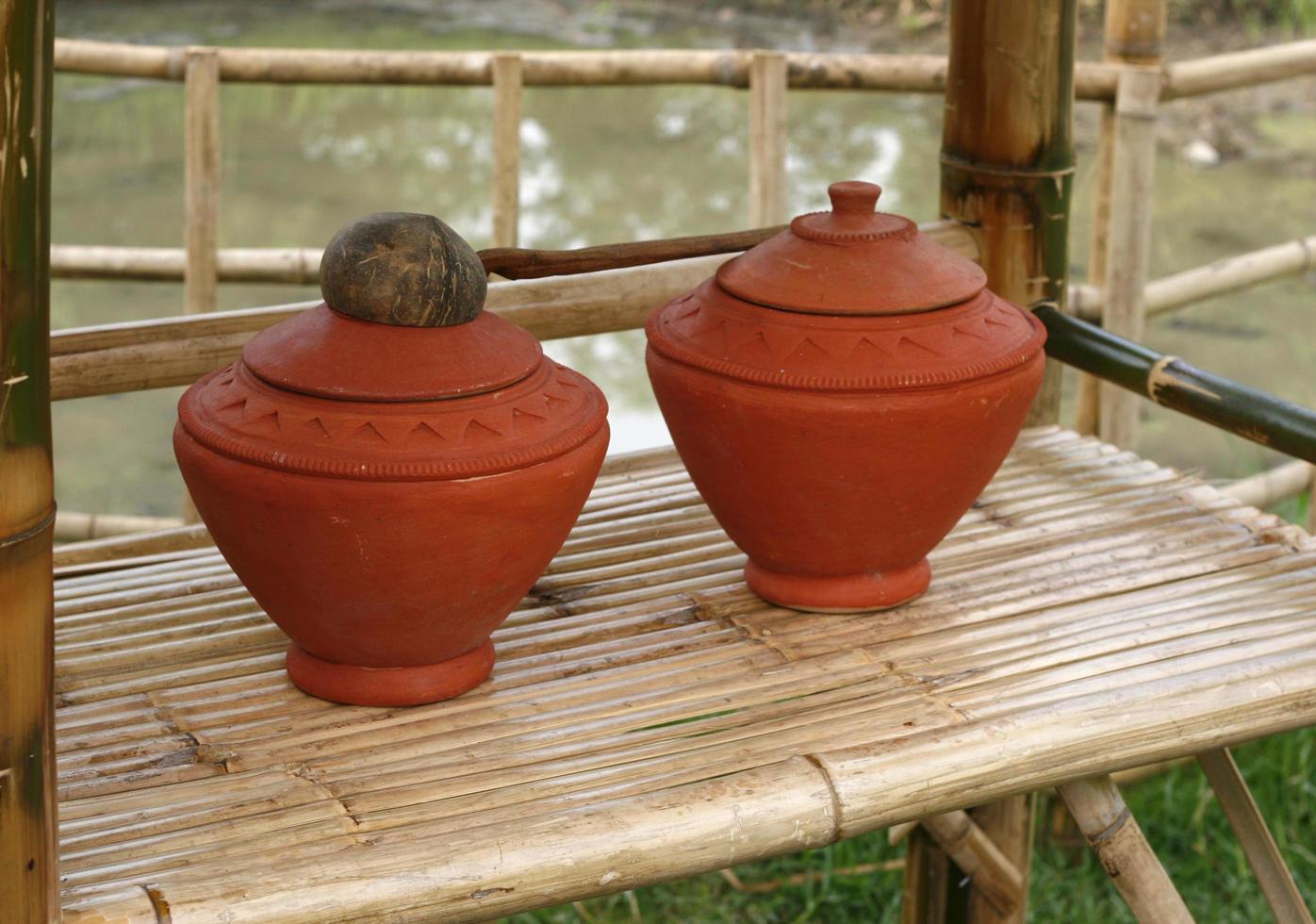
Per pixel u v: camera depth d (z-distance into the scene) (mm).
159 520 2279
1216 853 2100
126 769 871
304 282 2344
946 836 1384
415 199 4137
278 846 795
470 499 825
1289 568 1108
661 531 1192
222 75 2227
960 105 1359
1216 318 3664
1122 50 2137
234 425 840
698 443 979
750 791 838
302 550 841
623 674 974
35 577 697
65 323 3473
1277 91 5082
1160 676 952
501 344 868
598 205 4055
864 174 4230
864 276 946
